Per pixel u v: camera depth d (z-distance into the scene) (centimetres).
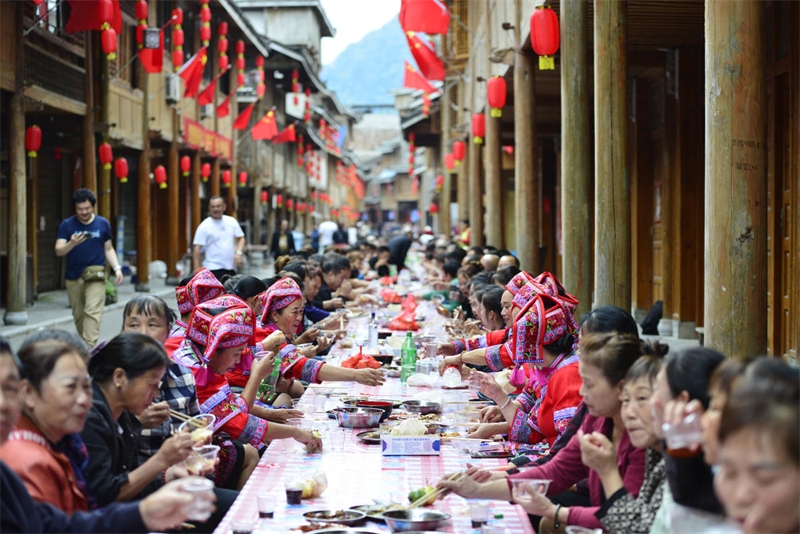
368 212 10062
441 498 405
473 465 468
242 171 3638
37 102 1653
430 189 6216
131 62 2230
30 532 308
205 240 1341
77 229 1149
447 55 2528
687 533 296
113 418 401
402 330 1016
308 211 5738
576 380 502
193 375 502
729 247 569
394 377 738
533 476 419
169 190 2558
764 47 571
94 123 1917
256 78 3969
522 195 1350
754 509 227
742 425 227
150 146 2508
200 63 2336
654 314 1367
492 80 1392
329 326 941
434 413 590
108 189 1947
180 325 599
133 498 390
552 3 1102
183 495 318
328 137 5706
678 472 300
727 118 567
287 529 363
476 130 1795
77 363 345
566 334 525
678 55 1288
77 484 366
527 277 602
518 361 527
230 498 468
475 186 2252
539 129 2138
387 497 409
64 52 1858
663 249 1391
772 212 1001
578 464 420
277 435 514
